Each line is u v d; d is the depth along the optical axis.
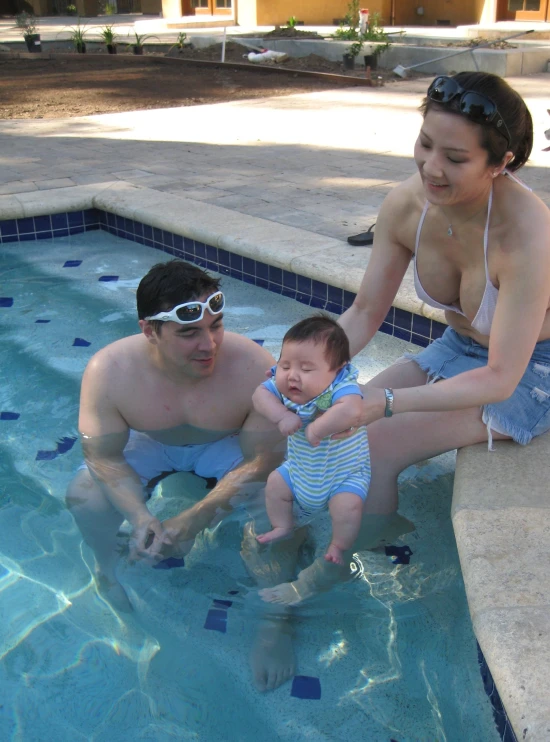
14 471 2.94
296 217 5.56
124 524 2.50
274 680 2.03
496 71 15.02
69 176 7.10
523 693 1.61
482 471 2.44
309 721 1.92
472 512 2.23
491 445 2.57
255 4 22.69
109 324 4.43
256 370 2.81
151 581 2.33
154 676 2.05
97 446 2.79
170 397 2.77
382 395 2.36
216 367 2.77
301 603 2.25
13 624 2.22
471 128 1.96
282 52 18.27
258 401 2.48
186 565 2.37
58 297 4.88
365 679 2.02
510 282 2.24
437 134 2.00
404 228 2.57
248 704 1.96
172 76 16.47
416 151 2.10
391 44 17.17
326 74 15.31
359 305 2.82
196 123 10.52
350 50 16.73
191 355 2.54
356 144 8.62
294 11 22.95
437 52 15.87
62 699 2.00
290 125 10.13
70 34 24.48
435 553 2.47
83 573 2.38
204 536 2.46
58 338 4.24
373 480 2.58
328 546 2.41
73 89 14.66
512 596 1.88
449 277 2.49
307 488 2.42
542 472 2.42
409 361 2.86
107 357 2.79
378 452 2.59
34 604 2.29
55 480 2.88
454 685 2.00
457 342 2.79
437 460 3.03
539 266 2.20
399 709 1.94
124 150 8.47
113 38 21.36
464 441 2.59
